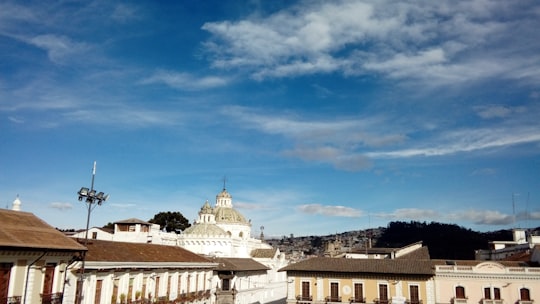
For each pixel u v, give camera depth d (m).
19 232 36.22
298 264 70.06
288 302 68.12
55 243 38.09
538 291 61.19
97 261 44.62
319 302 66.75
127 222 91.44
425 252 81.56
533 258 69.69
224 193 137.50
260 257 115.62
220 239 106.44
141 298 53.34
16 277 34.88
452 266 64.12
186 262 64.19
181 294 62.88
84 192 42.66
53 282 39.53
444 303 63.19
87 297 44.12
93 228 90.06
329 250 115.38
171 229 143.75
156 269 57.06
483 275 62.97
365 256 93.00
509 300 61.78
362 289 66.12
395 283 65.12
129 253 53.56
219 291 76.56
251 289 90.88
